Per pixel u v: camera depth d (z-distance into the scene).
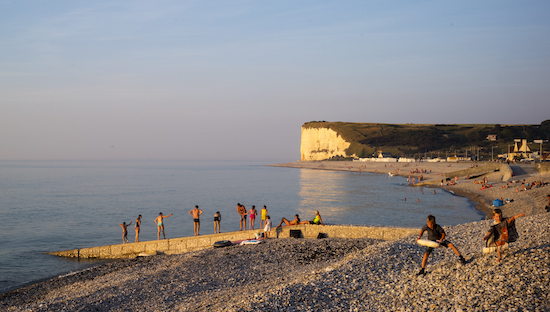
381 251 15.62
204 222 45.88
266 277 17.11
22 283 21.69
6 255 28.69
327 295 11.11
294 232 25.98
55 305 14.93
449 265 11.98
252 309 10.46
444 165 169.00
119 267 22.55
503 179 88.00
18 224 45.09
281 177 166.88
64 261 26.50
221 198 77.69
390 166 199.75
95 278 20.28
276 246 22.61
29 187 110.25
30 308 14.89
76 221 47.31
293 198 76.00
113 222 46.47
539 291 8.65
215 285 16.45
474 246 15.38
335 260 19.73
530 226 16.88
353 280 12.23
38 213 55.00
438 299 9.52
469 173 105.94
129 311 13.80
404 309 9.40
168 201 72.06
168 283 16.94
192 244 25.58
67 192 93.25
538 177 78.75
